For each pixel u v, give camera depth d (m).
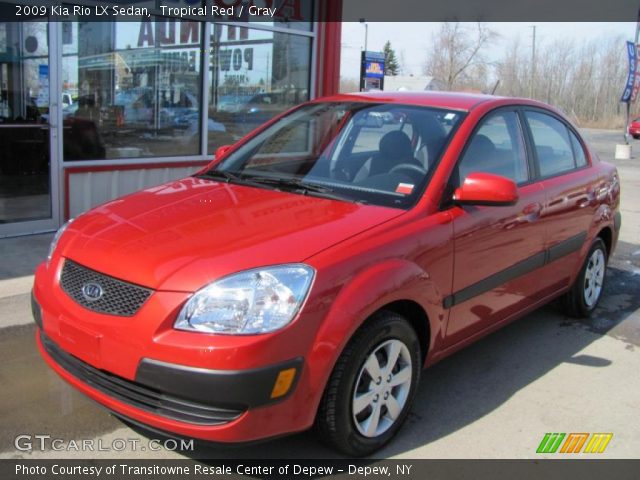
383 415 3.09
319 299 2.64
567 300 5.04
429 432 3.32
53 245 3.27
